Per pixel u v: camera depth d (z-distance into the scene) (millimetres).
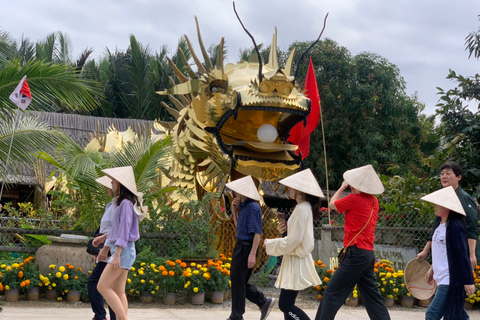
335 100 22453
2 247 8008
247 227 6109
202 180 9727
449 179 5820
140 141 9312
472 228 5551
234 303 6094
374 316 5590
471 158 11188
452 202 5125
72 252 7586
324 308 5512
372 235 5617
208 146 9195
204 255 8539
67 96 9242
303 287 5547
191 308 7586
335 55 23141
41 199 12539
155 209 9062
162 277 7680
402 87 24172
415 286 6312
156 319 6543
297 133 10023
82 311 6801
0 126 9305
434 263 5309
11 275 7258
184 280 7691
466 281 4969
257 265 9523
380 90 23047
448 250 5086
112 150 9711
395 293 8602
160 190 9039
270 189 12977
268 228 9570
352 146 22609
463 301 5008
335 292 5527
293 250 5621
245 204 6199
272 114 9156
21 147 9016
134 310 7121
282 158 8922
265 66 9398
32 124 9531
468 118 11586
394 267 9672
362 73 23344
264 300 6375
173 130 10164
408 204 10805
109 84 28531
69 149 8828
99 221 8750
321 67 22922
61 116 18031
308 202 5707
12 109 9453
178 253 8570
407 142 23625
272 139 8812
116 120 18750
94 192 8680
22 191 16125
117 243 4992
